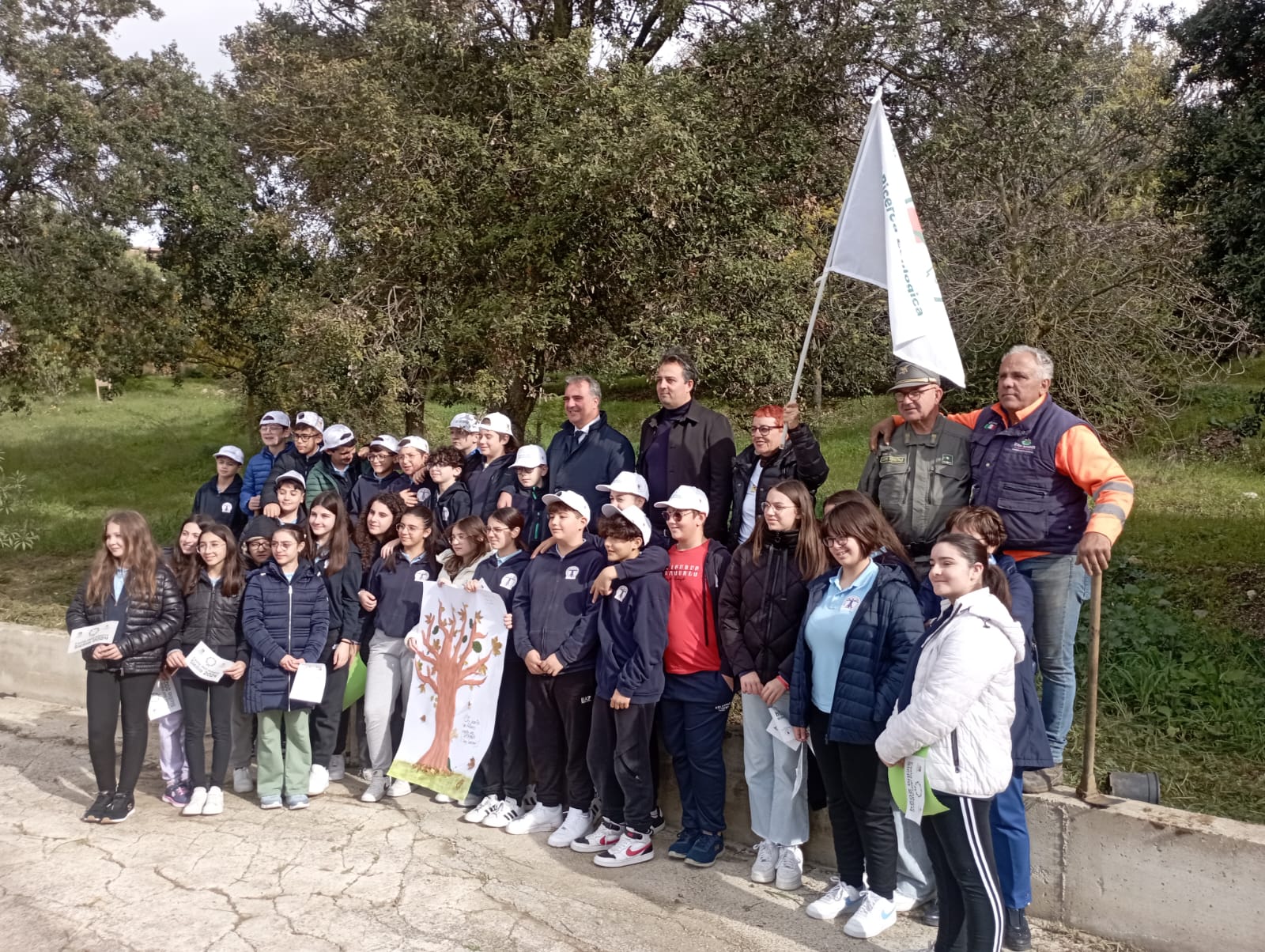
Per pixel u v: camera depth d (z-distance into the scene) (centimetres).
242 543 610
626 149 749
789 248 899
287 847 522
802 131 910
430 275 873
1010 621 361
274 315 998
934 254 1009
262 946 422
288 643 571
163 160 1074
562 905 458
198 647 561
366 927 437
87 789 610
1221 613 741
